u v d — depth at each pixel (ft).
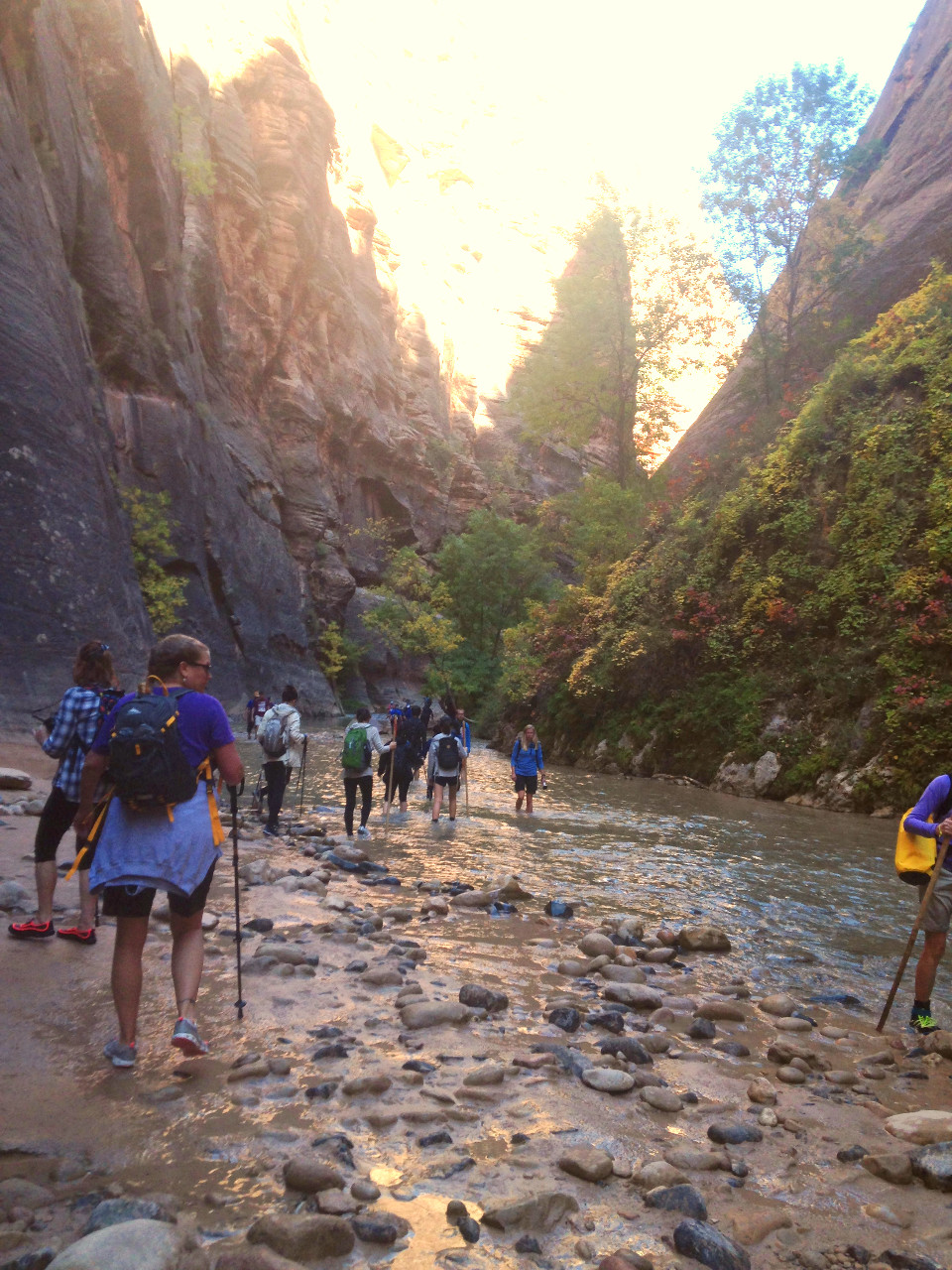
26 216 60.13
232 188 139.64
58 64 82.33
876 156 104.27
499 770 70.08
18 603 50.26
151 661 12.20
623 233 132.16
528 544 171.63
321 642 148.36
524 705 91.25
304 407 153.28
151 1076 10.92
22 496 52.37
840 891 27.40
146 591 87.10
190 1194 8.32
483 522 174.70
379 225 204.13
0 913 17.25
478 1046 12.85
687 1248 7.86
